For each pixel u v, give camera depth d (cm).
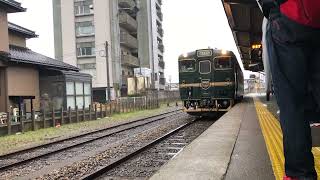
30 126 2231
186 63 2412
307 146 151
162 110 4269
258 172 495
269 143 755
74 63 5538
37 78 2991
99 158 1130
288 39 143
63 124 2608
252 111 1964
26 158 1257
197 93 2384
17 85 2744
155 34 6969
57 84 3033
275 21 148
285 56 146
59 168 1017
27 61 2753
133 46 6191
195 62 2384
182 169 523
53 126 2461
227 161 576
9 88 2655
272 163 536
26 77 2852
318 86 145
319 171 403
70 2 5547
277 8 147
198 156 627
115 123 2591
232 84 2345
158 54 7544
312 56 145
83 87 3284
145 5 6506
